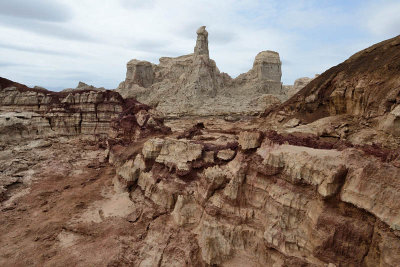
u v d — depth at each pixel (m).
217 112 87.62
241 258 17.70
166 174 26.73
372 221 12.90
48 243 22.58
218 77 109.62
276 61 109.62
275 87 106.94
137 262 19.75
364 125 28.50
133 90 121.38
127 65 135.62
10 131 48.28
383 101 26.30
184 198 22.78
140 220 24.75
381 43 35.50
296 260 14.75
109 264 19.64
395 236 11.62
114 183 33.78
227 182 20.95
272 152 18.56
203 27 107.19
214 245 18.09
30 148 46.59
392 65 27.94
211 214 19.75
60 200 30.31
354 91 31.81
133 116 45.50
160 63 147.00
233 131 47.31
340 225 13.70
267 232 16.61
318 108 41.53
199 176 24.30
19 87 61.09
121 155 37.81
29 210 28.34
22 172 37.72
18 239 23.19
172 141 28.36
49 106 57.03
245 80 113.00
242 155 21.08
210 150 25.50
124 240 22.23
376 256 12.45
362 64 34.81
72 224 25.00
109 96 56.03
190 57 127.81
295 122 41.53
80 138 53.94
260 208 18.61
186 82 104.94
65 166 40.88
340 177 14.36
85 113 55.34
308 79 118.25
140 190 29.30
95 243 22.27
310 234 14.87
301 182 16.22
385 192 12.41
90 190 32.78
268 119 53.38
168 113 91.75
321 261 14.13
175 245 20.30
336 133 29.64
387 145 23.23
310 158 16.12
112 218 25.72
